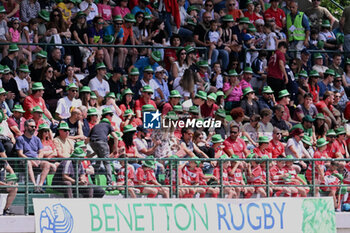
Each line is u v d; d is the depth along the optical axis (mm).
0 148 57844
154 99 75562
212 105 74750
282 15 89500
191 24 83938
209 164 63750
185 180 61531
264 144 68188
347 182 67125
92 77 73938
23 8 76812
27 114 67250
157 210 58688
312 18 93562
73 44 74188
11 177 55094
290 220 63562
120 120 70875
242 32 84188
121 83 75312
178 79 77188
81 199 56500
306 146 72688
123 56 78062
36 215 54438
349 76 87438
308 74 85250
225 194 62469
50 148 61531
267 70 82688
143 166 60031
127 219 57562
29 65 73688
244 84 80875
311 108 80188
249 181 63656
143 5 81500
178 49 78688
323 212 65375
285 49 81812
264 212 62625
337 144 72750
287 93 79312
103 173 59125
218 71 80812
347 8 88500
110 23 81062
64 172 56781
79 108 66938
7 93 68688
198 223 59844
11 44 72125
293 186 64562
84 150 60344
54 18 75562
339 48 89812
